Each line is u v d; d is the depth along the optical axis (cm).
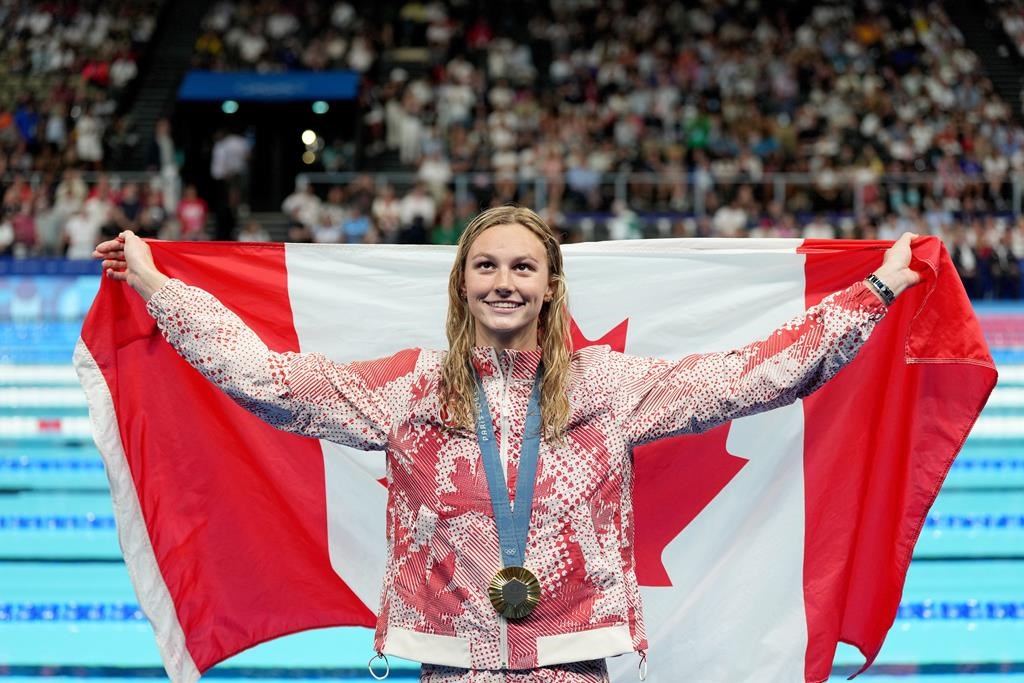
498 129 3816
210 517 608
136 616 1027
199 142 4384
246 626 612
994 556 1197
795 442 609
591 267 638
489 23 4709
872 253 622
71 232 3147
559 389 448
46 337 2606
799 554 604
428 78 4147
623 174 3491
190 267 630
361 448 462
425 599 438
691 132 3775
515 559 430
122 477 590
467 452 441
